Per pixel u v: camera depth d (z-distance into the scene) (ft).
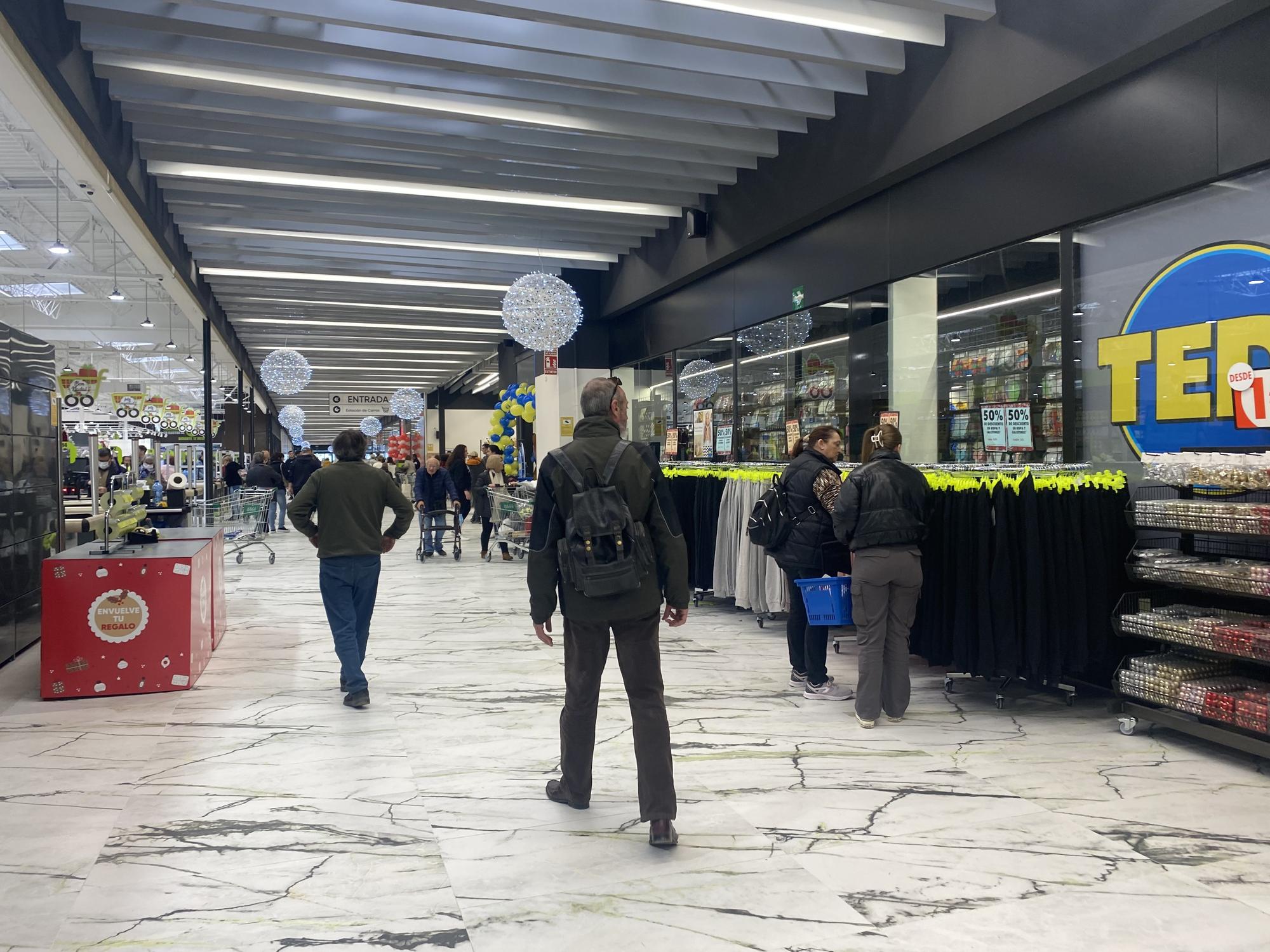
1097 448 16.74
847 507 13.47
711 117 23.26
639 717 9.35
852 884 8.37
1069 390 17.28
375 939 7.42
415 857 8.98
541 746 12.59
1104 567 13.89
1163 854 9.02
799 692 15.57
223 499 35.17
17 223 40.22
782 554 15.79
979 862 8.84
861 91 21.90
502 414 50.39
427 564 36.29
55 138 19.53
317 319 51.96
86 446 41.04
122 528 17.10
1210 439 14.51
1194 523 12.43
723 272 32.50
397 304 46.83
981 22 18.13
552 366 42.96
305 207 30.48
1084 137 16.69
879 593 13.38
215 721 13.89
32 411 21.11
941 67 19.33
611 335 45.11
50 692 15.20
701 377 34.99
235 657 18.65
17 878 8.55
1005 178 18.72
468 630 21.54
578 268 41.42
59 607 15.30
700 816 10.05
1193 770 11.59
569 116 22.97
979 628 14.10
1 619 18.38
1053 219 17.46
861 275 24.02
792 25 19.02
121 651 15.52
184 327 62.34
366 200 29.48
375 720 13.93
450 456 43.45
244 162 25.80
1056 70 16.28
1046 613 13.78
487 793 10.77
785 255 27.99
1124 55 14.88
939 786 11.00
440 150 24.58
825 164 23.88
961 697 15.31
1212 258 14.42
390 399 88.84
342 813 10.14
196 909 7.93
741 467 23.52
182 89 21.48
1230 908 7.92
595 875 8.56
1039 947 7.26
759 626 21.50
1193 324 14.79
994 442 18.39
